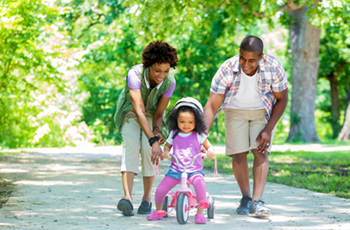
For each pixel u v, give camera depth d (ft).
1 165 31.35
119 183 23.66
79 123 66.44
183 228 13.24
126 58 70.28
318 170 30.09
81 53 32.42
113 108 70.79
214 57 80.89
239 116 16.35
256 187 15.53
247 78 15.66
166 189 14.53
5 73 31.96
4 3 24.89
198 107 15.10
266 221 14.38
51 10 28.99
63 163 34.22
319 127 151.23
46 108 52.47
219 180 25.35
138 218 14.88
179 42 77.36
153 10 34.30
